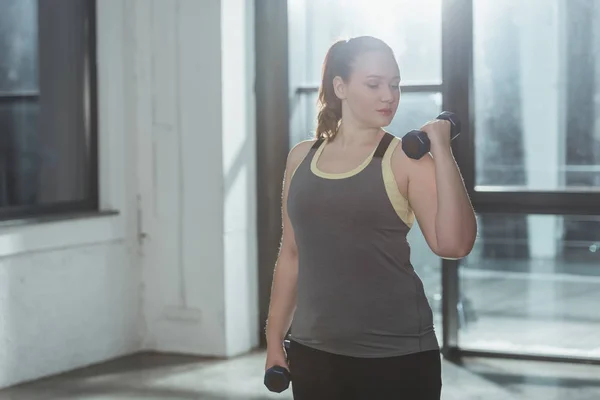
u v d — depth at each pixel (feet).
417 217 6.98
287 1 19.36
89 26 18.89
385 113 7.01
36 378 17.38
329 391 7.01
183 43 18.95
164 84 19.16
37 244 17.21
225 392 16.48
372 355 6.88
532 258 18.52
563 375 17.52
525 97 18.48
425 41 18.84
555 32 18.26
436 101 18.85
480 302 18.86
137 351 19.65
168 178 19.27
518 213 18.51
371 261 6.88
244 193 19.40
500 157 18.66
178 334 19.40
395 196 6.84
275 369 7.59
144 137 19.40
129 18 19.30
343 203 6.88
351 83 7.06
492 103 18.65
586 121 18.20
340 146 7.21
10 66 17.58
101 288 18.75
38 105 18.10
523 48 18.43
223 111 18.76
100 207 19.12
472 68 18.65
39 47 18.11
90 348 18.53
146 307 19.63
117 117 19.16
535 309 18.60
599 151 18.13
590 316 18.29
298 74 19.52
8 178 17.53
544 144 18.43
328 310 6.98
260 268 19.83
